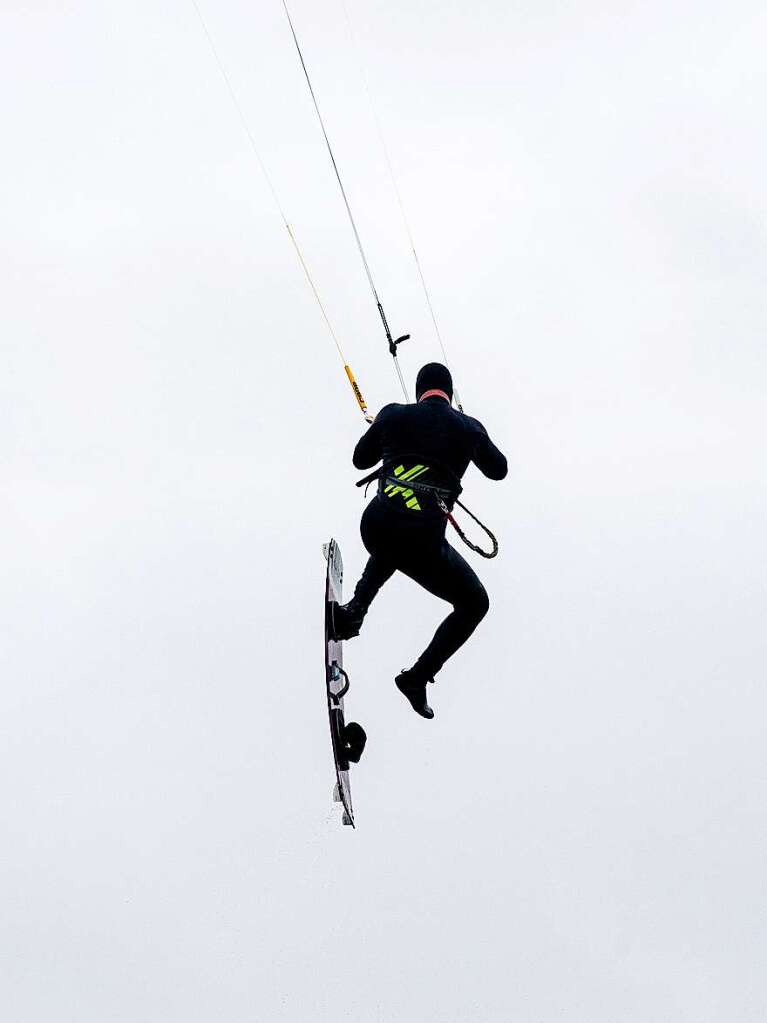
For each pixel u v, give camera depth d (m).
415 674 13.78
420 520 13.05
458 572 13.45
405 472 13.20
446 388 14.09
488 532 13.41
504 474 13.88
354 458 13.86
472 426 13.52
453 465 13.32
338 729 14.59
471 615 13.62
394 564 13.58
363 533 13.48
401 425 13.38
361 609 13.92
